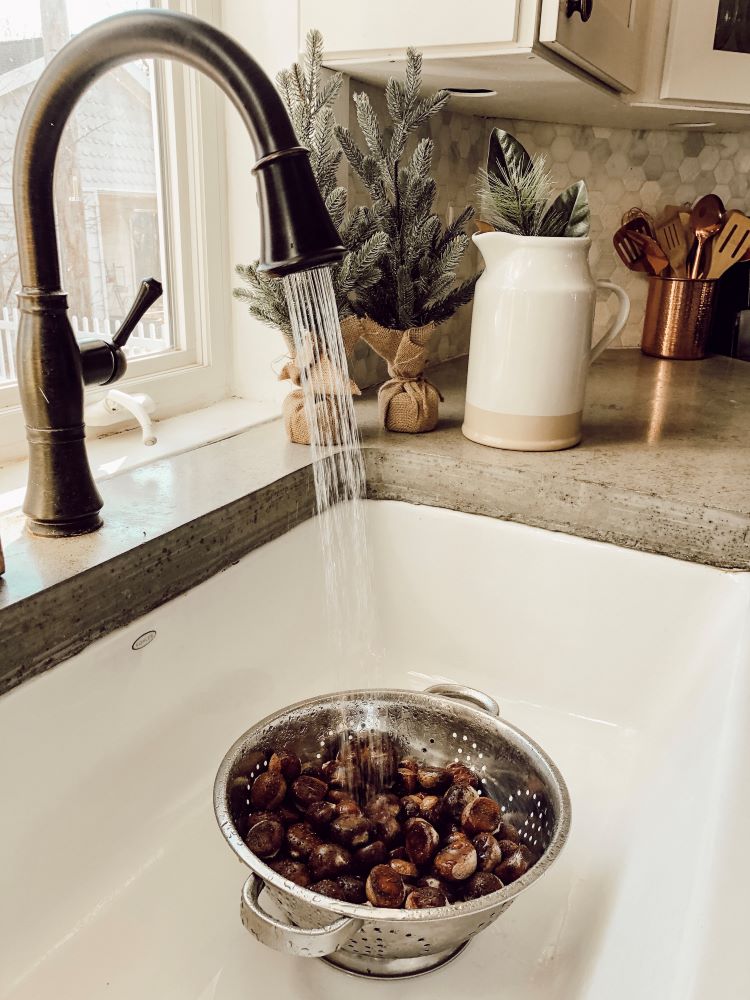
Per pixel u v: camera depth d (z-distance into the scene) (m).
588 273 0.83
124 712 0.60
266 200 0.43
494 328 0.83
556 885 0.57
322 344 0.72
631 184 1.48
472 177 1.38
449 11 0.82
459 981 0.49
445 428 0.95
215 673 0.70
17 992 0.50
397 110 0.80
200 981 0.50
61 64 0.49
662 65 1.09
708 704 0.59
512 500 0.81
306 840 0.52
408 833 0.53
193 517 0.65
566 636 0.81
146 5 0.87
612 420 1.01
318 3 0.88
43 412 0.58
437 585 0.87
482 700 0.65
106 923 0.55
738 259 1.43
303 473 0.78
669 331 1.46
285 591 0.78
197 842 0.62
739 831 0.41
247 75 0.44
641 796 0.61
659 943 0.37
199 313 1.00
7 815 0.52
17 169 0.52
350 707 0.64
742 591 0.70
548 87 1.01
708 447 0.90
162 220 0.95
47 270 0.55
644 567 0.76
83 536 0.61
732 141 1.45
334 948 0.42
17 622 0.51
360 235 0.81
